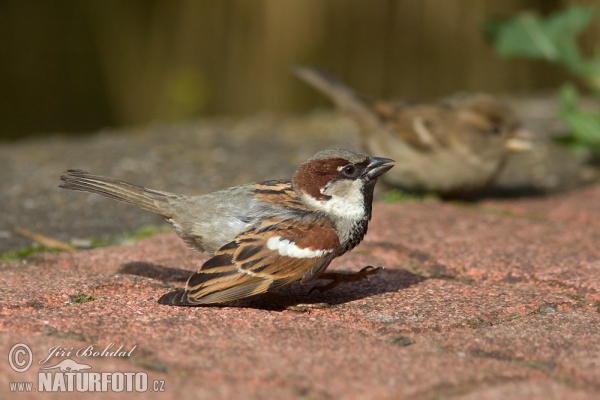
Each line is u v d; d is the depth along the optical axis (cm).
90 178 823
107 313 684
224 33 2041
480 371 574
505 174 1447
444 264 891
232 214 779
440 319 704
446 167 1246
